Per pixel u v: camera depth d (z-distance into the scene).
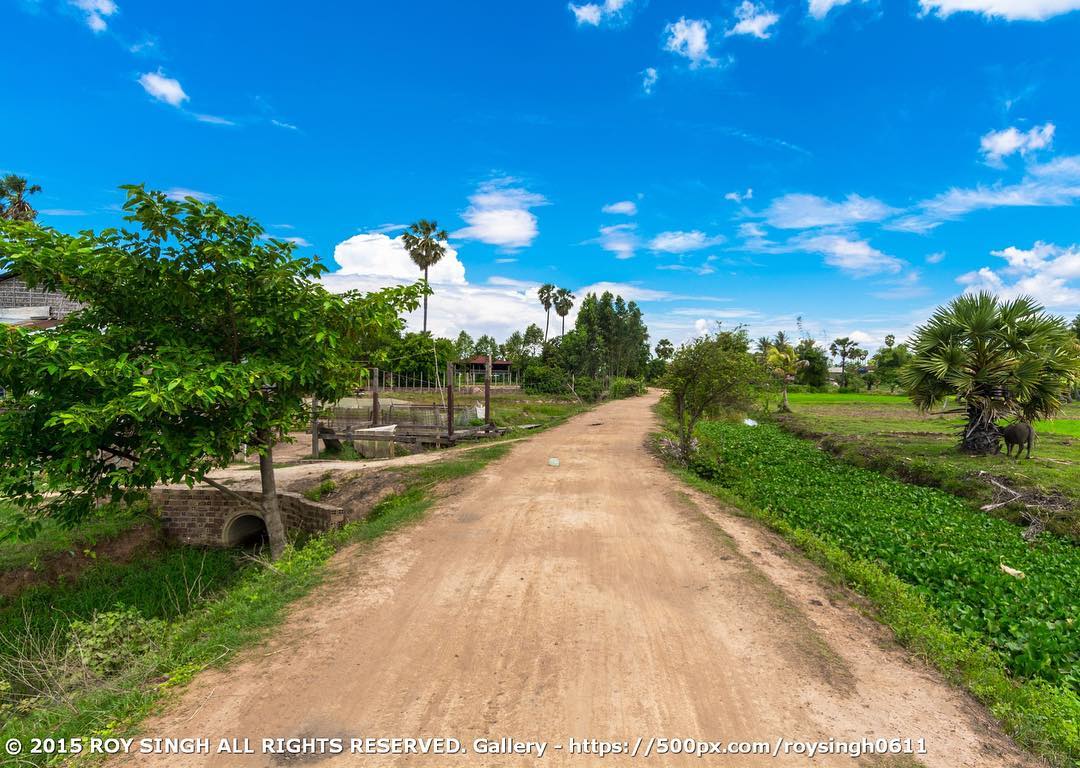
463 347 79.00
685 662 4.71
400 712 4.00
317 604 6.00
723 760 3.50
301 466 17.69
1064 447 19.34
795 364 37.50
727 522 9.31
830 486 13.95
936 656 4.81
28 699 5.56
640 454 17.20
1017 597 6.77
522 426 27.14
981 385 17.44
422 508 10.36
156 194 6.62
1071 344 16.44
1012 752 3.66
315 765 3.45
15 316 19.59
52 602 9.59
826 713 4.01
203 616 6.12
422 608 5.88
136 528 12.40
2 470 6.80
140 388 6.09
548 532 8.73
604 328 68.56
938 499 12.66
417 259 49.59
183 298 7.29
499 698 4.18
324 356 8.01
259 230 7.10
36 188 33.03
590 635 5.22
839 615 5.75
